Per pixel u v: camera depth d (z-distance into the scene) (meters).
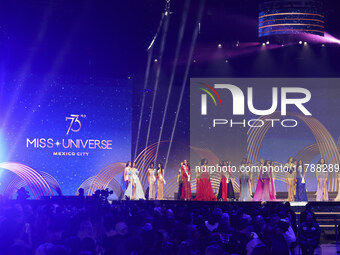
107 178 19.22
